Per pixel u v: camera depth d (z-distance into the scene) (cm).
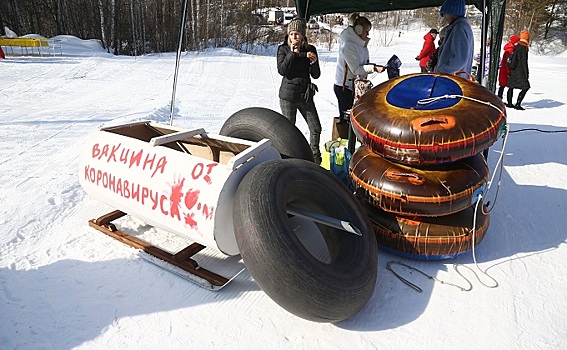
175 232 266
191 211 248
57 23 2309
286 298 205
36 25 2352
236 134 346
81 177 306
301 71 413
